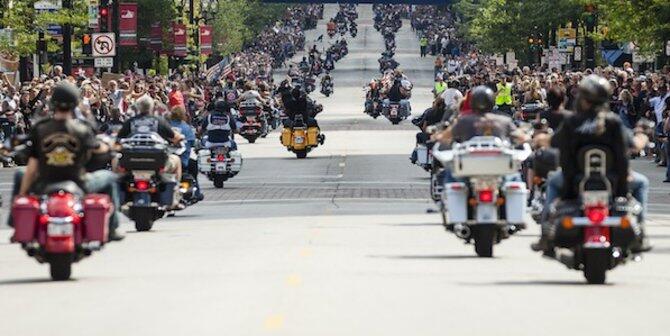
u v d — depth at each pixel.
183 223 65.06
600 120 38.72
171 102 123.88
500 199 46.81
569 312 33.19
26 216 39.53
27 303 35.28
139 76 157.62
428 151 82.31
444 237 55.69
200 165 88.50
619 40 138.00
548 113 56.34
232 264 44.78
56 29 156.12
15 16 132.12
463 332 29.94
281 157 119.19
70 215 39.69
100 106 110.12
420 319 31.81
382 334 29.59
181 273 42.06
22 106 109.94
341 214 70.00
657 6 128.38
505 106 137.62
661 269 44.31
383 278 40.19
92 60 173.38
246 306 33.88
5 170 105.75
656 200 79.00
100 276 41.56
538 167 41.91
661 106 105.62
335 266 43.84
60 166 40.53
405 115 182.62
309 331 29.94
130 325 31.05
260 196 82.56
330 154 122.06
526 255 48.06
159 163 59.12
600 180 38.69
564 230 38.75
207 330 30.06
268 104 164.38
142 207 59.34
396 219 66.06
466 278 40.44
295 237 55.91
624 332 30.22
